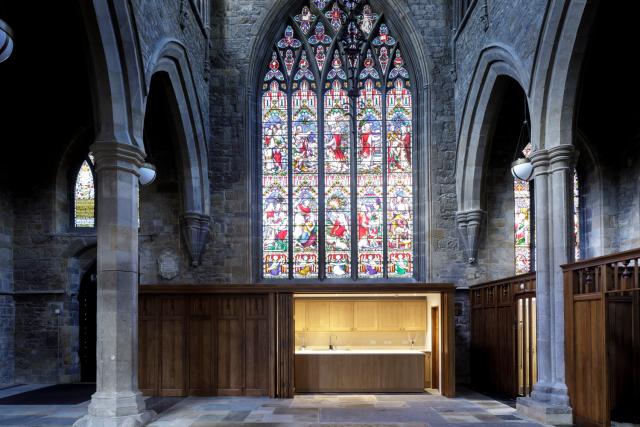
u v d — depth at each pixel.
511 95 15.42
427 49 17.27
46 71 14.71
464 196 16.30
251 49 17.19
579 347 9.93
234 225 16.66
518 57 12.09
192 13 14.85
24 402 12.52
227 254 16.56
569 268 10.27
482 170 16.05
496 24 13.50
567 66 10.45
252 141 17.11
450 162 16.92
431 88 17.12
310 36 17.94
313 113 17.73
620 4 10.84
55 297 15.88
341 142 17.64
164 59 12.70
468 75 15.63
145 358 13.76
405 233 17.31
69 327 15.87
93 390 14.33
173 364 13.72
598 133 15.09
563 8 10.21
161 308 13.88
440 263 16.55
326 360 14.20
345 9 17.94
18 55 13.94
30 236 15.98
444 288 13.60
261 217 17.28
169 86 13.58
